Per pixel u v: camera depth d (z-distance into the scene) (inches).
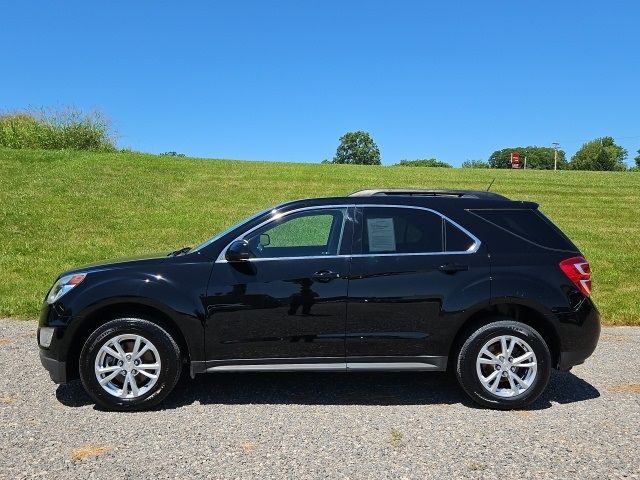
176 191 787.4
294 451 160.7
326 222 203.2
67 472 146.6
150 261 199.3
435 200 206.4
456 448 163.5
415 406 197.9
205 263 196.2
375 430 176.2
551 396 209.3
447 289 194.1
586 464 153.9
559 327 194.5
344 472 148.5
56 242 499.2
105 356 190.5
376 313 193.3
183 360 198.4
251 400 202.4
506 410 194.5
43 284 375.6
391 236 200.1
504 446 165.0
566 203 842.2
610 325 323.6
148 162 1004.6
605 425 181.2
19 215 573.3
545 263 197.6
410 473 148.3
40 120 1149.7
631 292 388.8
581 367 244.7
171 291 191.0
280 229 202.7
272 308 192.4
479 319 199.5
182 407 194.7
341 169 1180.5
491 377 194.7
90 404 196.2
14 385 213.8
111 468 149.3
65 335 190.1
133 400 189.3
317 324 193.3
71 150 1049.5
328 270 194.1
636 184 1078.4
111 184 778.8
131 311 198.2
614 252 525.7
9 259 437.4
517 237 201.8
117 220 592.7
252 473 147.4
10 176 765.9
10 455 156.1
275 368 194.1
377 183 949.8
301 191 838.5
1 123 1116.5
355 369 194.4
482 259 197.0
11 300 337.1
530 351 194.2
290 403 199.8
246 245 191.5
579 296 197.2
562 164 5393.7
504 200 209.5
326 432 174.4
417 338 194.1
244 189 838.5
